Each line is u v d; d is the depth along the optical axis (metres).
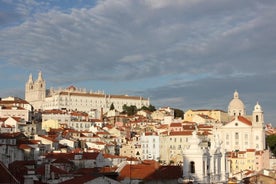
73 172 136.25
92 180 90.00
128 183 113.62
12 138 196.12
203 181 118.94
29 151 189.75
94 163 189.12
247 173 179.00
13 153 178.00
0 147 169.25
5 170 77.19
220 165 134.38
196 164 119.75
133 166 121.62
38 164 151.38
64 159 174.62
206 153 123.00
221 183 125.69
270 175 150.88
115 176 114.38
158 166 123.88
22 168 121.31
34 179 99.94
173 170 120.56
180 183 115.81
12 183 75.62
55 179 115.25
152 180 115.06
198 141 122.75
